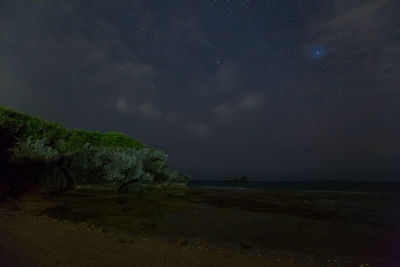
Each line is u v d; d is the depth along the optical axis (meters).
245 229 11.63
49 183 27.09
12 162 22.95
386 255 7.82
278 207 20.97
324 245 8.99
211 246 8.35
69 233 8.71
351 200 29.00
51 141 30.86
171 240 8.98
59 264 5.34
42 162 25.09
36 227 9.41
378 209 20.52
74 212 14.93
